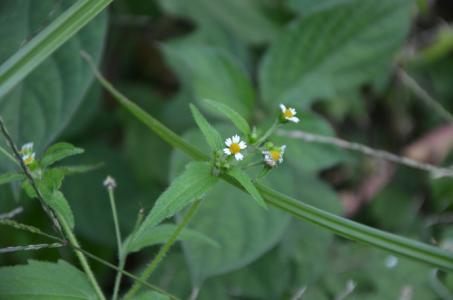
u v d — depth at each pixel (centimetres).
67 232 39
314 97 52
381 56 52
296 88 52
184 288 50
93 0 38
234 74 50
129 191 52
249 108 51
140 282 39
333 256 54
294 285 51
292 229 52
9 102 43
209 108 50
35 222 50
